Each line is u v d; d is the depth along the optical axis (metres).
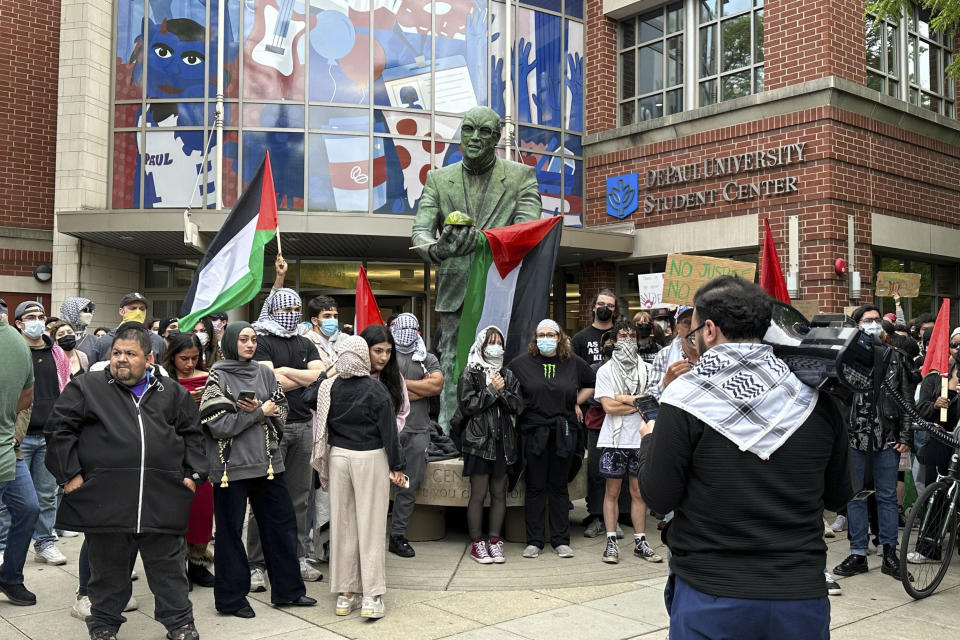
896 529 6.07
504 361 7.41
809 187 13.63
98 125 14.82
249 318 16.27
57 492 6.59
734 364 2.52
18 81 15.30
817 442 2.49
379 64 15.23
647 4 16.53
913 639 4.67
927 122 14.77
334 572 5.03
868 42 14.46
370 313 7.76
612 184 16.66
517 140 16.27
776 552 2.42
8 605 5.26
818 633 2.39
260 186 7.50
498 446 6.34
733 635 2.41
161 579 4.45
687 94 16.03
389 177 15.15
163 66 14.91
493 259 7.39
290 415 5.93
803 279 13.69
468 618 4.98
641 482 2.63
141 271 16.23
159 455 4.36
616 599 5.37
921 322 9.99
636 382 6.45
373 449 5.05
